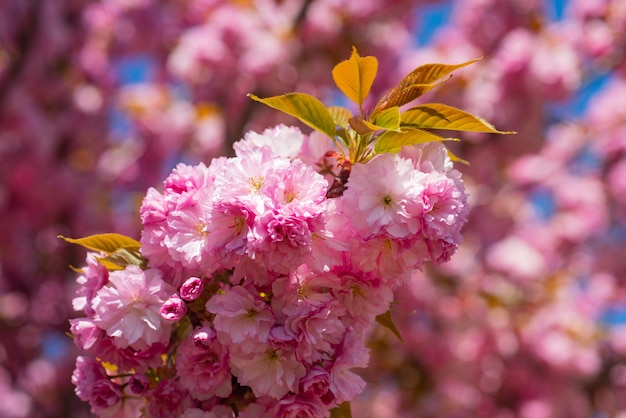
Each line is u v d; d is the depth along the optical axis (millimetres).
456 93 8438
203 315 2051
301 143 2312
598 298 9523
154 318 1983
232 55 7879
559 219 9695
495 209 9312
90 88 9055
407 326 8094
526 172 9422
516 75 8234
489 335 8406
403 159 2021
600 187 9797
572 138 9773
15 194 8633
